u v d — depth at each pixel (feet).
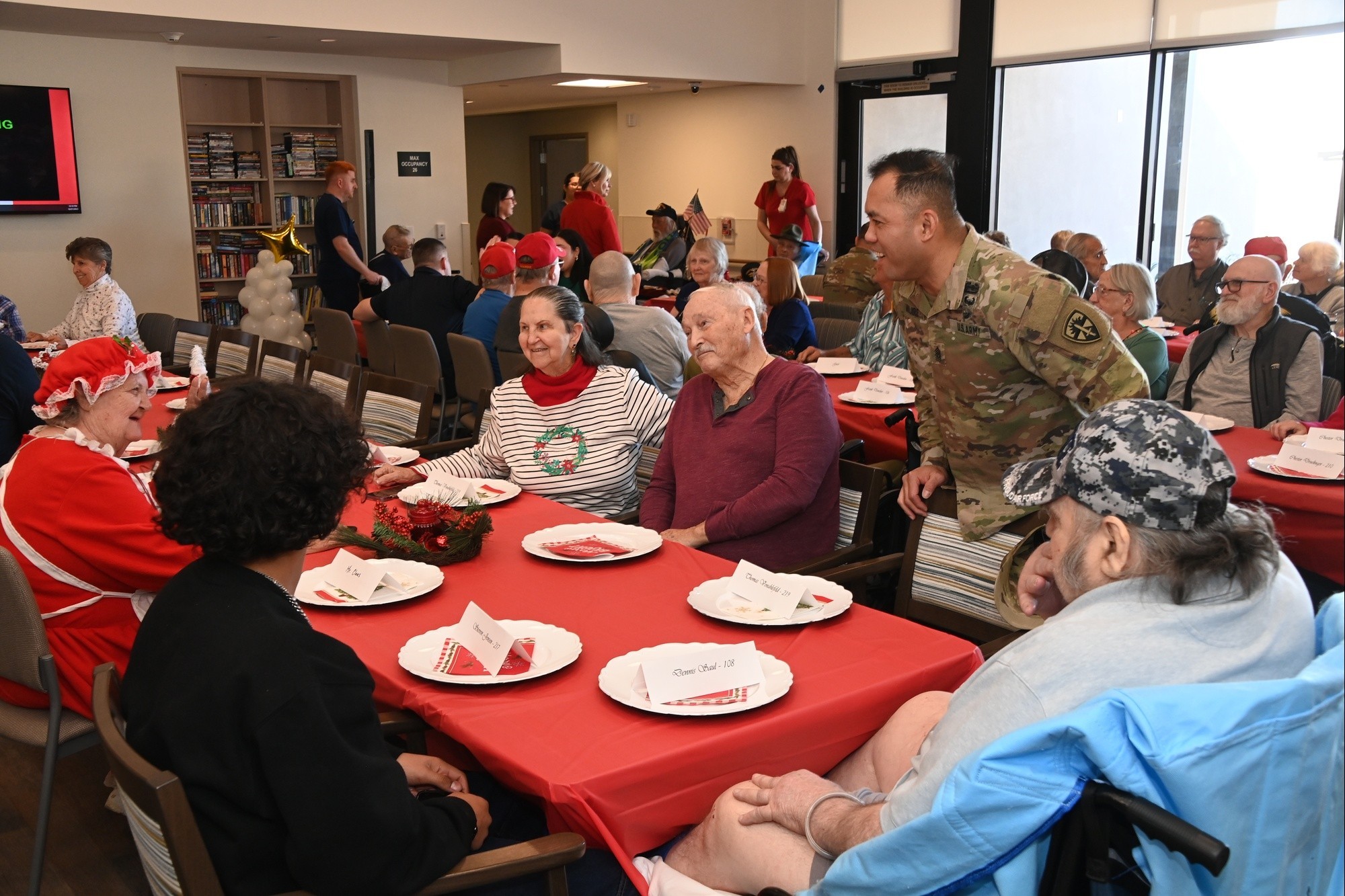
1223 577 3.62
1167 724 3.17
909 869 3.55
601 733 4.66
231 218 27.81
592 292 14.24
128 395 6.79
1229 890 3.32
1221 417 9.77
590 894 4.85
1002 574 6.30
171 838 3.61
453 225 31.01
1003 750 3.29
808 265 26.53
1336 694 3.27
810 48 31.30
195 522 3.97
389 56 28.81
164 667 3.93
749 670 5.04
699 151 35.47
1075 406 6.78
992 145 27.17
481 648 5.32
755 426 8.20
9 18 21.74
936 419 7.82
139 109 25.53
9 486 6.58
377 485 8.92
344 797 3.75
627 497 9.38
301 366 14.24
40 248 24.79
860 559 8.02
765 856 4.52
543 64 27.43
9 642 6.24
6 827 8.16
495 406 9.42
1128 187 24.27
